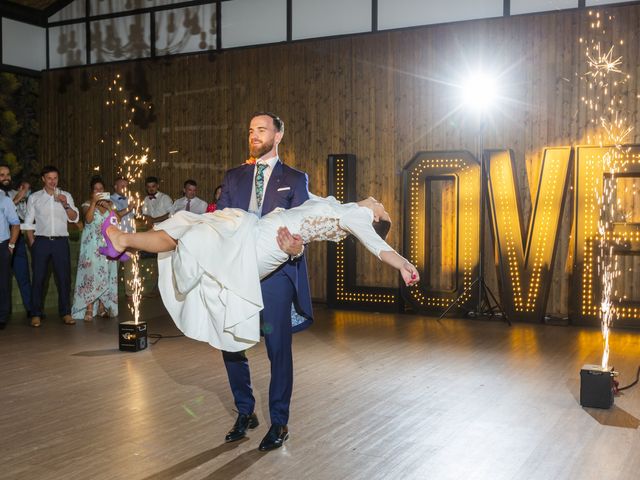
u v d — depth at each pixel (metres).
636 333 7.16
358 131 8.93
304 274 3.70
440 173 8.25
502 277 7.92
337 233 3.46
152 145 10.37
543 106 7.97
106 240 3.43
